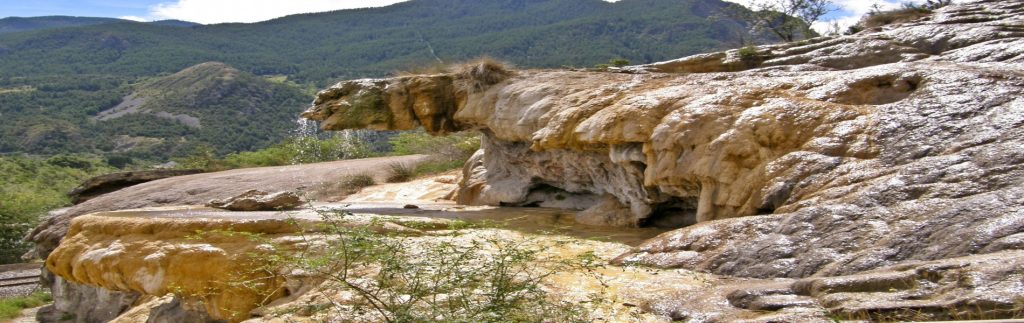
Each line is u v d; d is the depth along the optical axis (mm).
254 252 7078
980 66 7613
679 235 6336
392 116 11977
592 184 10172
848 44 10438
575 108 9359
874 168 6281
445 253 4996
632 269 6000
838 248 5312
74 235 8711
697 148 7527
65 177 56344
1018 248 4555
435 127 11852
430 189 14195
